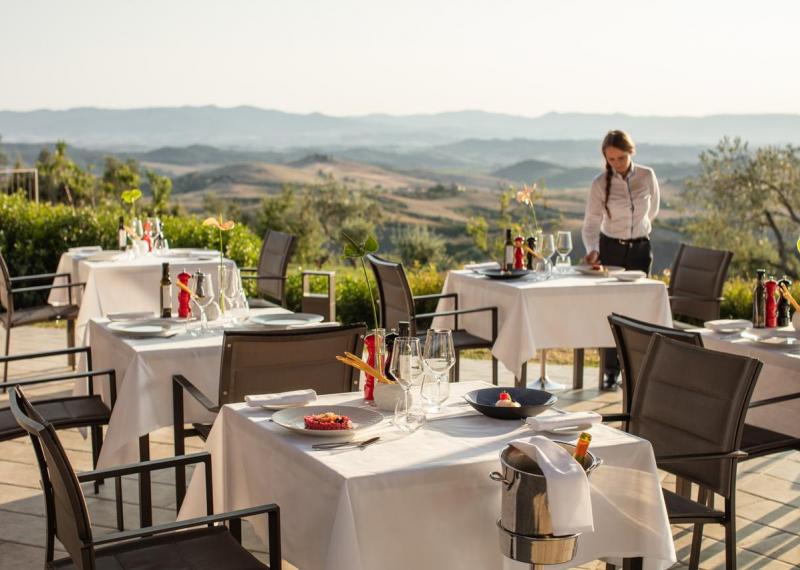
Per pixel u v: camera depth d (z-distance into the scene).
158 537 2.55
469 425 2.60
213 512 2.81
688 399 3.00
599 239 6.19
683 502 2.93
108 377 3.90
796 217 17.58
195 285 3.94
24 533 3.69
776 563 3.46
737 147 17.89
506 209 13.87
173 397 3.55
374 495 2.16
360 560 2.12
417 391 2.68
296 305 8.52
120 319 4.15
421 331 5.57
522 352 5.02
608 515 2.45
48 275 6.40
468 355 7.48
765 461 4.72
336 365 3.44
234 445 2.77
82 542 2.12
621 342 3.57
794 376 3.67
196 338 3.78
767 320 4.21
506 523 2.13
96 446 4.01
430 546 2.24
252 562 2.40
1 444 4.88
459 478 2.25
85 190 26.97
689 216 18.39
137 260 6.38
